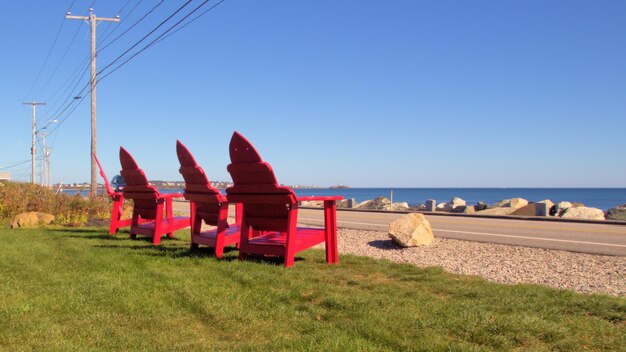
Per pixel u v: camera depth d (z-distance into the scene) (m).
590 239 12.75
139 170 10.46
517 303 5.31
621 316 4.98
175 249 9.47
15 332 4.46
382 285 6.33
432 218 21.80
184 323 4.82
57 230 13.52
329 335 4.31
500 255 9.62
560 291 6.01
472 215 23.91
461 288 6.16
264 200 7.59
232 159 7.67
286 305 5.35
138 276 6.75
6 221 16.69
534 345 4.15
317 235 8.14
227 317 4.91
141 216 11.20
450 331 4.44
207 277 6.66
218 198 8.37
